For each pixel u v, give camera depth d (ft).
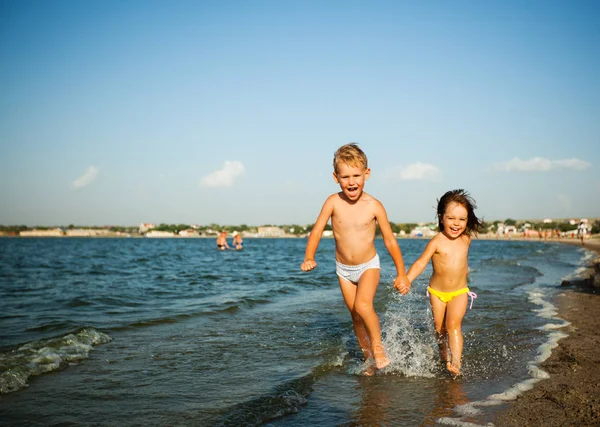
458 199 14.73
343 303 27.84
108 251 139.85
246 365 14.37
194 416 10.28
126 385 12.41
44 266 68.69
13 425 9.82
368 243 14.37
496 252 129.08
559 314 23.30
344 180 14.01
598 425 9.88
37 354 14.84
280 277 47.24
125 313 24.08
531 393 11.93
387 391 12.19
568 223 548.31
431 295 15.35
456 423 10.06
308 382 12.78
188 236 616.39
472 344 17.12
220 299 29.48
